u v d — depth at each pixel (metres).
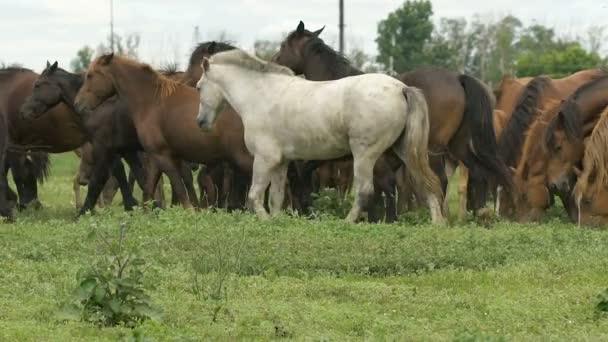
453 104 19.22
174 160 21.05
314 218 18.98
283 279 13.58
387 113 17.88
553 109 19.78
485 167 19.33
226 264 13.91
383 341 10.52
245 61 19.22
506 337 10.61
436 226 17.42
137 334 10.05
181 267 14.12
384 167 19.44
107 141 21.80
